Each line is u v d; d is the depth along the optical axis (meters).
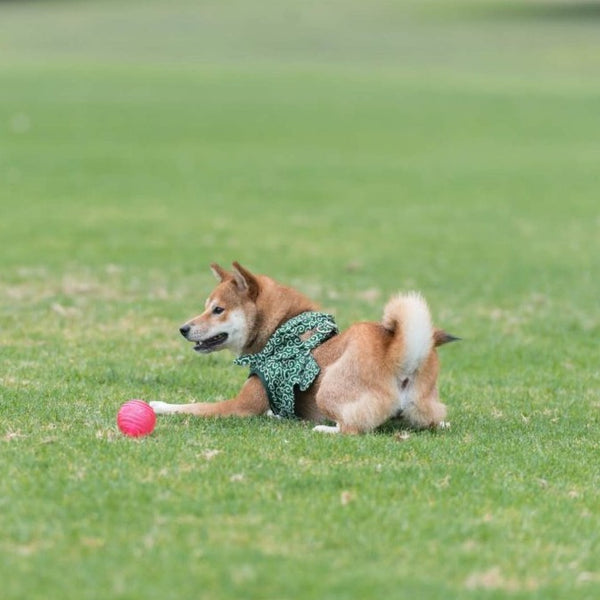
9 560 6.27
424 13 87.56
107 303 15.97
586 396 11.52
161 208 27.05
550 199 29.91
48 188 29.73
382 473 8.04
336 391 9.34
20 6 93.88
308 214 26.81
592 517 7.41
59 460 8.09
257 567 6.25
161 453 8.33
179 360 12.47
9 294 16.50
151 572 6.17
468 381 12.12
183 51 69.88
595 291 18.14
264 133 41.91
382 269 19.92
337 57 67.88
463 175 34.06
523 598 6.06
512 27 79.81
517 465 8.55
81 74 56.50
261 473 7.90
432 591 6.06
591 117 47.12
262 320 10.16
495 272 19.78
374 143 40.50
